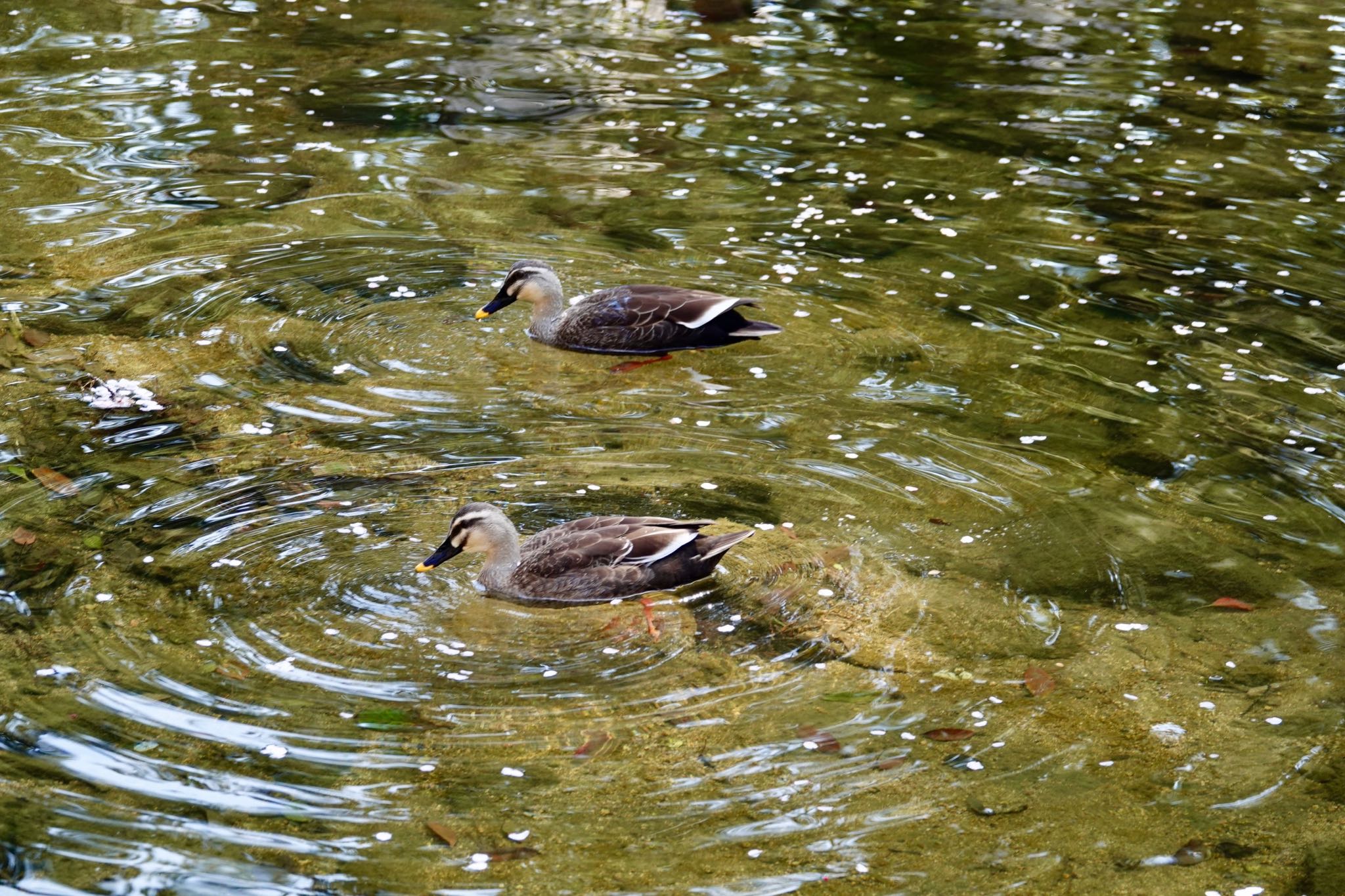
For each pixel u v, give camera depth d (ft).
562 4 76.43
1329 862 23.45
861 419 38.24
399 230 49.44
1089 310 45.24
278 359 40.42
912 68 67.97
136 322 42.16
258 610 28.91
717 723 26.30
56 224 48.80
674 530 30.50
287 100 61.46
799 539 32.45
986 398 39.73
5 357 39.52
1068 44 71.67
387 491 33.71
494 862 22.90
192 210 50.47
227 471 34.24
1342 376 41.24
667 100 63.31
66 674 26.76
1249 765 25.81
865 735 26.14
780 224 51.03
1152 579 31.50
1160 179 55.83
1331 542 33.17
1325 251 49.83
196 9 73.15
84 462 34.37
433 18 73.20
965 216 52.16
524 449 36.11
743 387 40.06
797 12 76.02
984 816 24.32
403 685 26.96
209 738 25.31
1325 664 28.73
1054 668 28.37
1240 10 76.79
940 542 32.65
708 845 23.39
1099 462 36.45
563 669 27.68
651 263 47.57
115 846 22.94
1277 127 61.21
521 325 43.80
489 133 58.70
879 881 22.76
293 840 23.22
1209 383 40.81
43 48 66.69
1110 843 23.84
